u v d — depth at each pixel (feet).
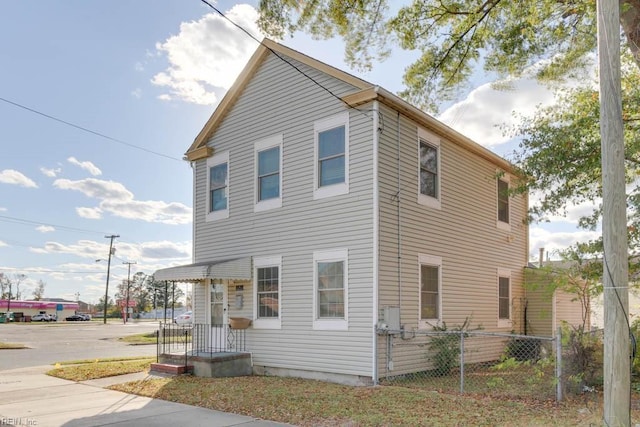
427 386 32.96
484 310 47.19
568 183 38.34
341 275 36.96
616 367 16.53
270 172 43.57
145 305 323.57
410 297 37.65
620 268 16.88
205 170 50.26
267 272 42.52
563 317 54.19
